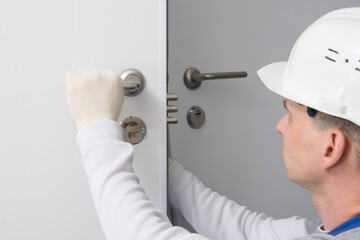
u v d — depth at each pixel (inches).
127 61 25.0
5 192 25.1
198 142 39.8
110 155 20.7
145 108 25.8
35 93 24.3
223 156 41.4
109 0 24.2
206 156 40.5
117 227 19.6
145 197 21.3
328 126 21.9
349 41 21.5
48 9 23.5
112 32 24.5
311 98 23.2
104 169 20.4
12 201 25.3
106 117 22.1
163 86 25.8
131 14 24.6
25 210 25.5
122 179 20.5
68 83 21.9
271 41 41.7
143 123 25.8
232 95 40.6
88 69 24.1
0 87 23.8
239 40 39.9
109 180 20.3
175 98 27.2
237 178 42.7
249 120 42.1
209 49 38.7
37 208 25.6
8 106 24.2
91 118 22.0
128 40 24.8
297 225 28.7
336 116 21.4
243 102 41.3
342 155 21.6
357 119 20.6
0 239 25.7
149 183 26.8
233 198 43.0
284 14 41.7
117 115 23.0
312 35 23.5
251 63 41.1
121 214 19.8
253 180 43.7
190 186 31.0
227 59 39.8
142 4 24.7
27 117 24.5
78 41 24.2
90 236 26.6
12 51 23.6
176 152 39.0
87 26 24.2
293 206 46.8
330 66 22.1
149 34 25.1
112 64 24.9
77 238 26.5
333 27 22.4
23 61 23.8
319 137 22.5
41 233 26.0
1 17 23.0
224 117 40.6
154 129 26.2
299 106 24.0
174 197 30.9
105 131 21.3
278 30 41.8
